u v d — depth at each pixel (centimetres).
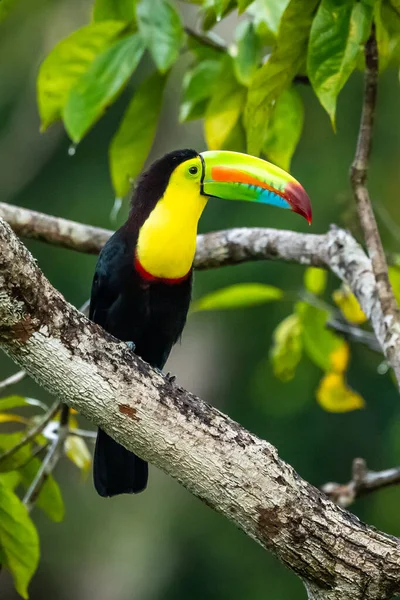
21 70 2162
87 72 886
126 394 664
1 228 621
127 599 1973
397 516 1803
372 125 869
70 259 2014
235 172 864
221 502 685
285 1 842
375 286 876
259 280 1862
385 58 841
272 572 1917
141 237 884
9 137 2145
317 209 1825
